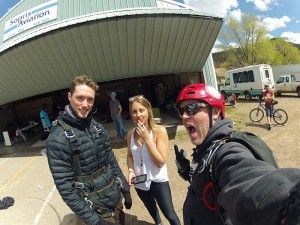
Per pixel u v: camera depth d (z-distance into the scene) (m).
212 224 1.38
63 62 10.41
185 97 1.47
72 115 2.36
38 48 9.70
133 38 9.73
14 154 11.59
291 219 0.62
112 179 2.64
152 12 8.96
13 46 9.66
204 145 1.42
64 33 9.13
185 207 1.64
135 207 4.90
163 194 3.13
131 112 3.07
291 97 20.89
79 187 2.36
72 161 2.34
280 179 0.73
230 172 1.07
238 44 43.16
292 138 8.77
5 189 6.82
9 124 17.73
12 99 13.80
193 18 9.43
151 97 22.03
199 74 15.06
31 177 7.55
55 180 2.27
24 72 11.07
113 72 11.18
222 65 46.34
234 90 23.56
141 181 3.06
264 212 0.70
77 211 2.29
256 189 0.77
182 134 10.79
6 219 4.95
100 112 18.28
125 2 10.48
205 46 10.98
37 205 5.45
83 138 2.36
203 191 1.38
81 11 10.42
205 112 1.44
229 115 14.56
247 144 1.22
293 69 24.27
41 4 10.94
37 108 21.17
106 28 9.17
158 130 3.11
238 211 0.82
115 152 9.20
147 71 11.46
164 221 4.25
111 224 2.34
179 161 1.85
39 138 14.67
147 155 3.09
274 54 43.06
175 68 11.76
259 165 0.99
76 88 2.29
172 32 9.82
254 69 20.92
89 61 10.45
